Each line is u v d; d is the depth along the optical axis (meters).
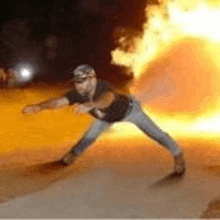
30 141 7.32
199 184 4.67
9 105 12.12
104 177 5.00
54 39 26.98
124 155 6.09
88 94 4.42
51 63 26.70
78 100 4.50
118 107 4.53
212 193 4.35
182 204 4.01
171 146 4.91
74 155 5.54
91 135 5.40
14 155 6.29
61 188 4.61
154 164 5.57
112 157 5.98
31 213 3.81
